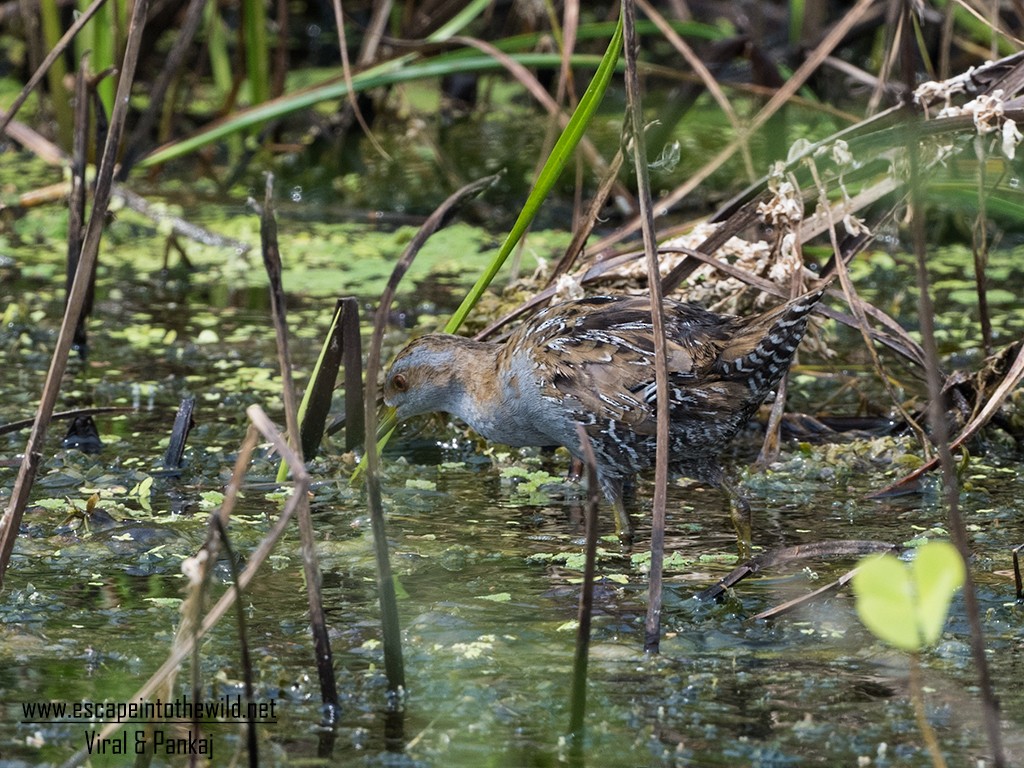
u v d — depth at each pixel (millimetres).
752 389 8883
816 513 9695
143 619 7871
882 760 6250
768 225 10422
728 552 9062
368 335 13469
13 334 13695
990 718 5703
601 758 6316
